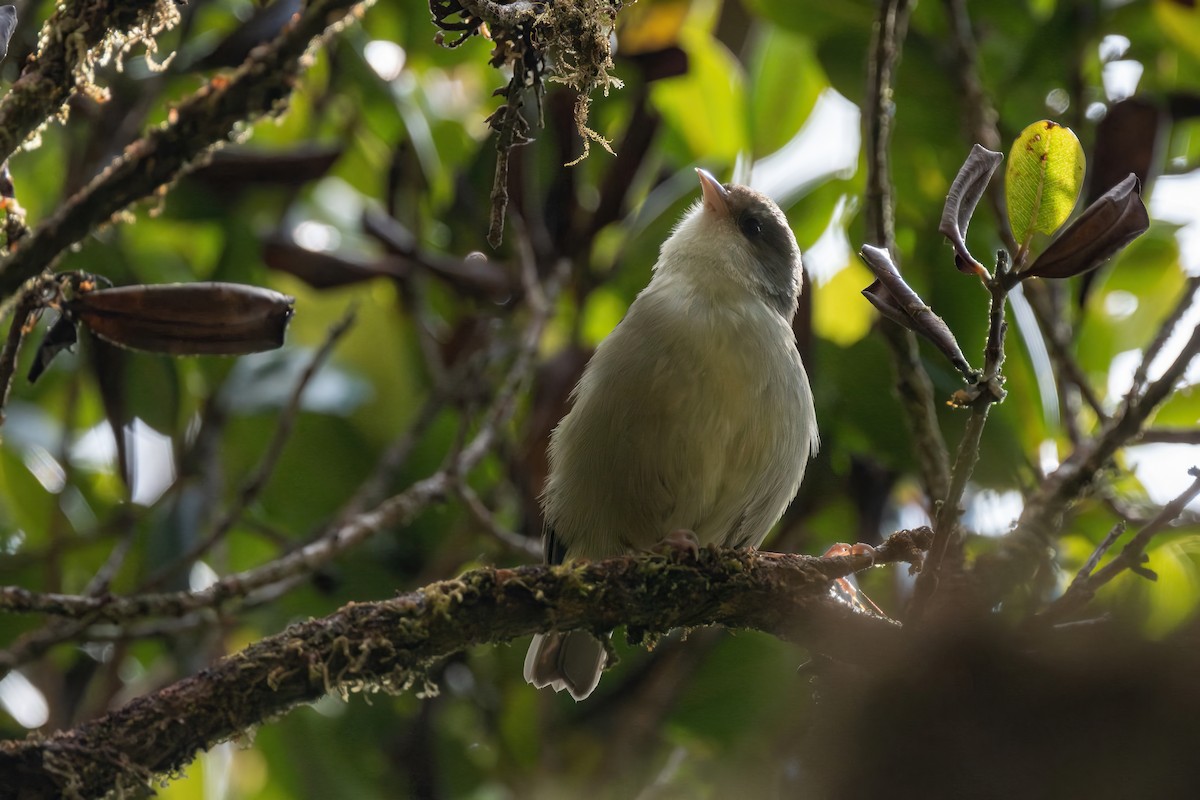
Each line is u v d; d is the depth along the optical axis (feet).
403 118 33.68
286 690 17.80
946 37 33.91
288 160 31.58
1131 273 36.45
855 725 6.98
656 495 27.78
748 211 30.73
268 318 17.22
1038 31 32.89
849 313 37.88
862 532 32.09
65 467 32.63
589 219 34.04
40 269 16.38
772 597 19.98
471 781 33.42
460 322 34.68
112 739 16.89
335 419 33.71
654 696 31.99
